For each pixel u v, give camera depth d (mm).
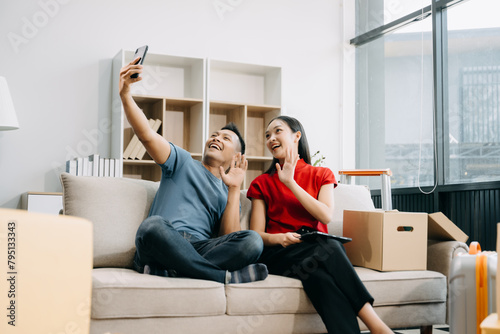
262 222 2240
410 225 2193
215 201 2193
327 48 5684
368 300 1844
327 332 1874
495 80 4188
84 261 731
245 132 4871
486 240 4035
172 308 1673
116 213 2074
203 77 4703
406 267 2176
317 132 5590
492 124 4191
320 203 2141
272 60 5414
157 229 1779
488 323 1016
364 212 2256
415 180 4961
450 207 4441
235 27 5254
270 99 5234
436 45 4715
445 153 4637
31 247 654
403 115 5152
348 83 5750
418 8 4980
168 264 1792
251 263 1930
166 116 4867
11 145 4309
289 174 2133
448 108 4641
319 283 1849
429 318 2152
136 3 4828
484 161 4246
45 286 668
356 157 5781
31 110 4395
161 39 4906
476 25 4383
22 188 4324
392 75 5316
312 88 5590
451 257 2229
